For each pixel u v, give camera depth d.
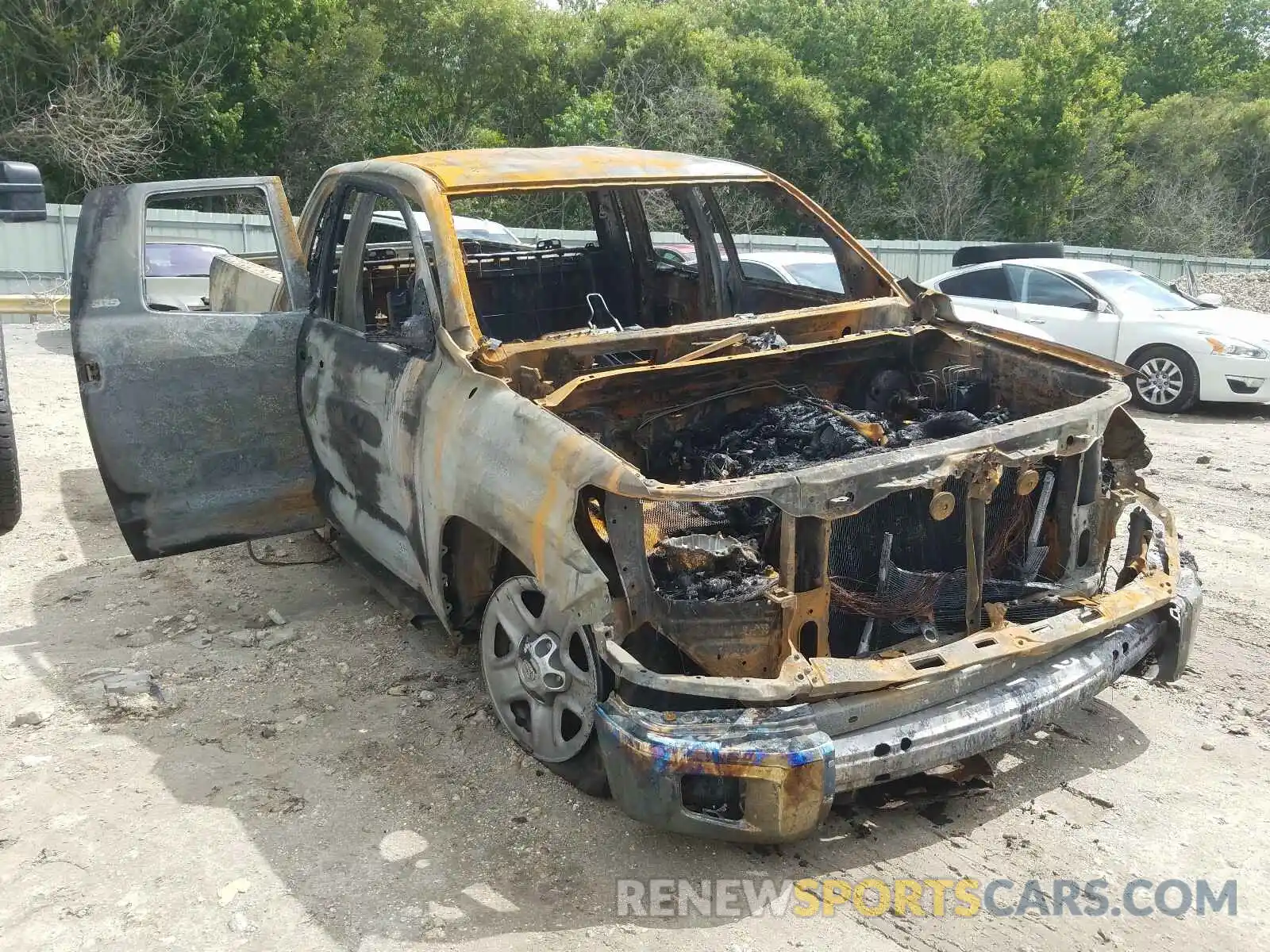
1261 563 5.80
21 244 17.61
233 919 3.00
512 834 3.39
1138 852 3.30
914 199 34.72
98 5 21.98
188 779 3.71
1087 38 37.50
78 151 21.77
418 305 4.05
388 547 4.39
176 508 4.74
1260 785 3.65
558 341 3.85
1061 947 2.89
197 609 5.16
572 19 30.05
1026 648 3.25
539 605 3.73
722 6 38.66
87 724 4.07
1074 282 10.73
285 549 5.97
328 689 4.34
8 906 3.05
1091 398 3.80
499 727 4.02
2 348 6.02
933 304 4.70
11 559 5.79
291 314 4.90
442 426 3.74
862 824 3.45
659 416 4.00
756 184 4.87
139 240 4.70
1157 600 3.60
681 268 5.78
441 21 28.33
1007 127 36.44
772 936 2.93
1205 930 2.95
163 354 4.62
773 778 2.87
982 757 3.77
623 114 27.58
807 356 4.33
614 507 3.06
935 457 3.27
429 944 2.90
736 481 3.05
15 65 21.72
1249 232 40.91
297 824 3.45
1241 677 4.45
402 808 3.54
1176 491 7.30
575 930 2.96
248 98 24.52
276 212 5.00
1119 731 4.02
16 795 3.60
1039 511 3.76
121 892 3.12
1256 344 9.74
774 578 3.16
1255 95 48.69
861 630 3.54
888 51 35.25
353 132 25.78
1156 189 38.94
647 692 3.23
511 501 3.35
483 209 17.42
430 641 4.78
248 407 4.80
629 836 3.38
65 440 8.21
